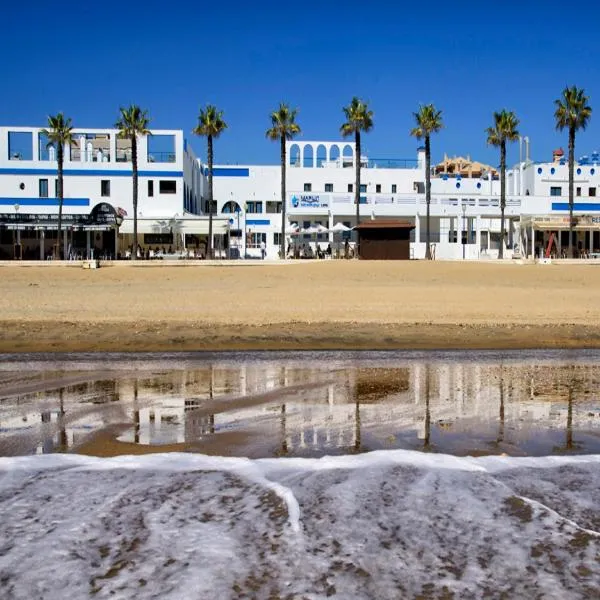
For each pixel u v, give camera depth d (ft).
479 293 99.19
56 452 24.06
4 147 202.49
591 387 38.27
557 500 18.94
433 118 184.14
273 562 15.05
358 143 187.11
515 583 14.24
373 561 15.12
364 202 211.41
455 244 209.46
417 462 22.47
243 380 40.63
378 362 48.83
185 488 19.81
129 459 22.89
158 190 205.46
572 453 24.00
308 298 92.38
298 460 22.66
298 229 188.14
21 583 14.11
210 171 180.65
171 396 35.22
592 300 92.99
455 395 35.58
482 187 234.38
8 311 77.41
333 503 18.54
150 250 189.88
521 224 209.97
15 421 29.17
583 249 209.36
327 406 32.60
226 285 109.81
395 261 143.33
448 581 14.28
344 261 142.92
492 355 52.95
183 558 15.21
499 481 20.52
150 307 81.87
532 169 237.25
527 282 115.96
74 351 54.08
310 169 230.27
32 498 18.97
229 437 26.32
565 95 179.83
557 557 15.43
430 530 16.80
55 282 112.57
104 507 18.28
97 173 203.00
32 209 202.28
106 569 14.73
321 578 14.35
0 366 46.39
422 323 71.26
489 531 16.78
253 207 232.73
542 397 35.12
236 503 18.57
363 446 24.93
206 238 197.47
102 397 34.94
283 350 55.21
